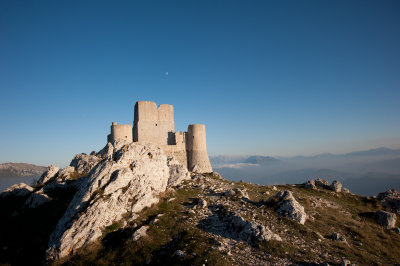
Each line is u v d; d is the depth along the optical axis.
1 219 30.45
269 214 26.47
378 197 45.19
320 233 24.25
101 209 22.75
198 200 30.19
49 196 35.34
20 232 26.39
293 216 25.94
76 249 20.41
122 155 28.95
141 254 19.34
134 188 26.52
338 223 28.47
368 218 33.66
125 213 24.66
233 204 29.52
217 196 34.00
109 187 24.97
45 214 30.00
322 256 18.75
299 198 37.22
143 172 29.34
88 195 23.98
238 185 44.75
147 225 23.12
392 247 24.47
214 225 23.75
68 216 22.86
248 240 20.61
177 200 31.00
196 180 43.72
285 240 21.00
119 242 21.05
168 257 18.39
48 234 24.78
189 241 20.25
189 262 17.14
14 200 36.88
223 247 19.31
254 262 17.39
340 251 20.16
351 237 25.08
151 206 27.12
